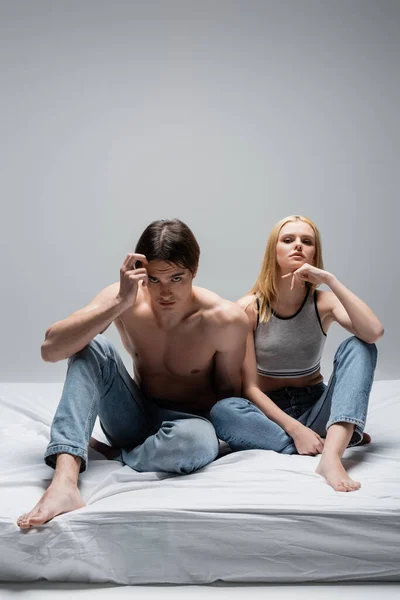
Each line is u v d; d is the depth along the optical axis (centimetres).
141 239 225
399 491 203
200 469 228
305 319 259
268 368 262
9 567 191
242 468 224
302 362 261
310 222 263
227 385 251
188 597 187
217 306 236
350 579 194
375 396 316
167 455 222
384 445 249
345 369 235
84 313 222
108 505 196
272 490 204
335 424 226
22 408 299
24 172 512
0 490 210
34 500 204
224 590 191
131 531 191
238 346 240
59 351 221
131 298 219
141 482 215
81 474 224
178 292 223
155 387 252
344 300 238
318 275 243
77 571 192
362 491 204
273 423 242
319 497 198
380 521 190
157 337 238
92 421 219
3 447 250
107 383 232
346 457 236
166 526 191
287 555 192
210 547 192
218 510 192
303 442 237
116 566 192
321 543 191
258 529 191
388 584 193
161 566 192
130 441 249
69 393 217
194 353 240
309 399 262
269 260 260
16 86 514
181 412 248
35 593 188
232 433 242
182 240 220
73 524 191
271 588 191
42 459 239
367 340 237
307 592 189
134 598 186
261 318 259
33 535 189
